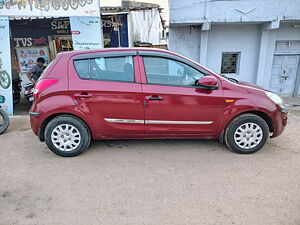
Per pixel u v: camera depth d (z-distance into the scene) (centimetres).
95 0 611
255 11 699
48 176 301
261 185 272
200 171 305
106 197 255
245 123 339
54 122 334
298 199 246
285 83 849
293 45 805
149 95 326
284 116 350
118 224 216
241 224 213
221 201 245
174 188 269
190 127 343
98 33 647
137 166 321
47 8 601
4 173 311
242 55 807
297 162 327
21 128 500
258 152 358
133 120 338
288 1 692
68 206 242
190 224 214
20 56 988
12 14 589
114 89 326
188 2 693
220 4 694
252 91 338
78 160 342
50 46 993
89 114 333
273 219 219
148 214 228
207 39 769
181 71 335
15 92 773
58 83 329
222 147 377
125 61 333
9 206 244
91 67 334
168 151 366
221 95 330
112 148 380
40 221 222
